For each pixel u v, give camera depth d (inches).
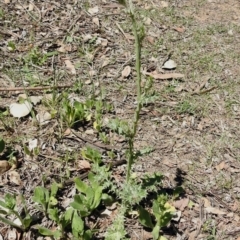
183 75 44.3
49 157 35.0
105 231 30.9
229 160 36.8
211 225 32.1
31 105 38.1
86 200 30.5
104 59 44.8
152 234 30.4
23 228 30.1
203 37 49.4
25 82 40.9
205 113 40.7
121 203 32.0
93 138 37.1
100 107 38.4
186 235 31.4
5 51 43.8
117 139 37.1
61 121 37.3
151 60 45.5
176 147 37.3
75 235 29.0
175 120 39.7
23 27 47.0
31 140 36.1
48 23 47.9
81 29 47.9
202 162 36.3
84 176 34.0
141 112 39.9
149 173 34.7
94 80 42.4
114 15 50.6
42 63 43.1
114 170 34.6
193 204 33.2
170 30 49.8
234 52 48.0
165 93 42.1
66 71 42.8
